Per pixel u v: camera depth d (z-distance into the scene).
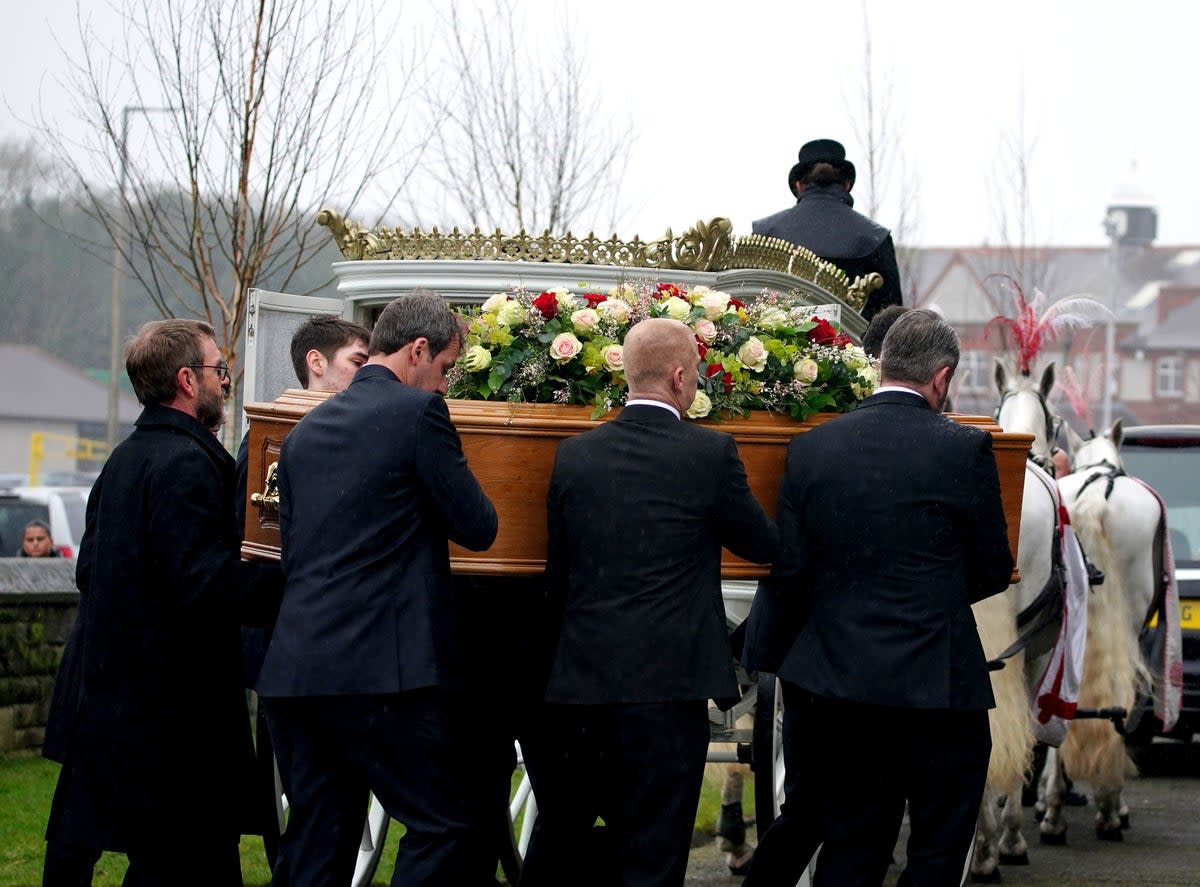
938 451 4.93
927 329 5.09
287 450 4.80
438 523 4.71
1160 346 77.62
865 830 5.02
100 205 11.09
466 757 4.76
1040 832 8.84
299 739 4.69
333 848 4.67
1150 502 8.48
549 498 4.86
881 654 4.85
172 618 4.96
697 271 6.33
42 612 9.85
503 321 5.23
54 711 5.25
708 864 7.75
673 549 4.71
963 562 4.98
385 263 6.50
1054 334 8.52
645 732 4.62
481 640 5.33
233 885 5.09
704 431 4.84
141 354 5.11
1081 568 7.16
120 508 4.97
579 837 5.25
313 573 4.62
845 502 4.95
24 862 6.78
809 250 7.84
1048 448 8.30
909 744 4.93
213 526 4.96
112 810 4.92
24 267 58.62
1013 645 6.70
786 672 5.03
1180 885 7.48
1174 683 8.61
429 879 4.48
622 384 5.12
